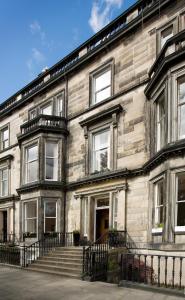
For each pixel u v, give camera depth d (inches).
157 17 702.5
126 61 760.3
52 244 821.9
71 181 878.4
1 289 490.9
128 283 478.0
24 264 737.0
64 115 930.7
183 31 545.3
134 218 679.7
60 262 671.8
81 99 885.8
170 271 512.7
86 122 836.0
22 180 957.8
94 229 802.2
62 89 954.1
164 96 593.9
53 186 875.4
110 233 666.8
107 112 770.8
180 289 424.2
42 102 1032.8
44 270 661.3
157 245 558.9
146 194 661.9
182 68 545.0
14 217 1082.7
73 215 852.6
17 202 1082.7
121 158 733.3
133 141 709.9
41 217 860.0
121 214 703.1
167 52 578.6
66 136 916.0
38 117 921.5
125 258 548.1
